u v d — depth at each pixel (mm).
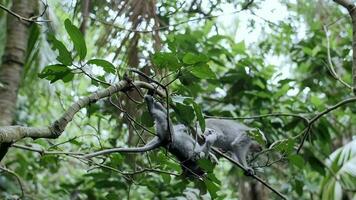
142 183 3848
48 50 4172
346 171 4758
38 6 3764
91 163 2852
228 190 7188
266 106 4961
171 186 4289
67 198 5008
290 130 4742
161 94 2533
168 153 2955
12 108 3457
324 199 4926
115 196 3490
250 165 3615
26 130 2000
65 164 6688
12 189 4418
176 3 4082
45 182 6938
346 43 5773
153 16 3471
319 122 4805
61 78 2352
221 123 3662
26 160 5008
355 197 4836
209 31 5156
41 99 5855
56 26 3938
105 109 4199
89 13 3697
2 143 1914
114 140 4277
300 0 6230
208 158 2715
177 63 2297
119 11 3465
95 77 2557
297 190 4688
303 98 5918
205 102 5047
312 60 5426
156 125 2508
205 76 2365
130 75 2680
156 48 3412
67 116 2148
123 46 3664
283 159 3293
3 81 3477
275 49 6422
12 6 3654
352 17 3186
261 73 5199
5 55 3566
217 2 4656
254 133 3316
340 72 5551
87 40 4820
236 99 5035
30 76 4336
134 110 3305
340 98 5375
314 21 6309
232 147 3576
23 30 3625
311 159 4914
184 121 2578
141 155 4051
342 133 6180
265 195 5801
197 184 2969
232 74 5004
